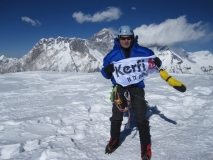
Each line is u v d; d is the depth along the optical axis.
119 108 3.09
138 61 3.03
